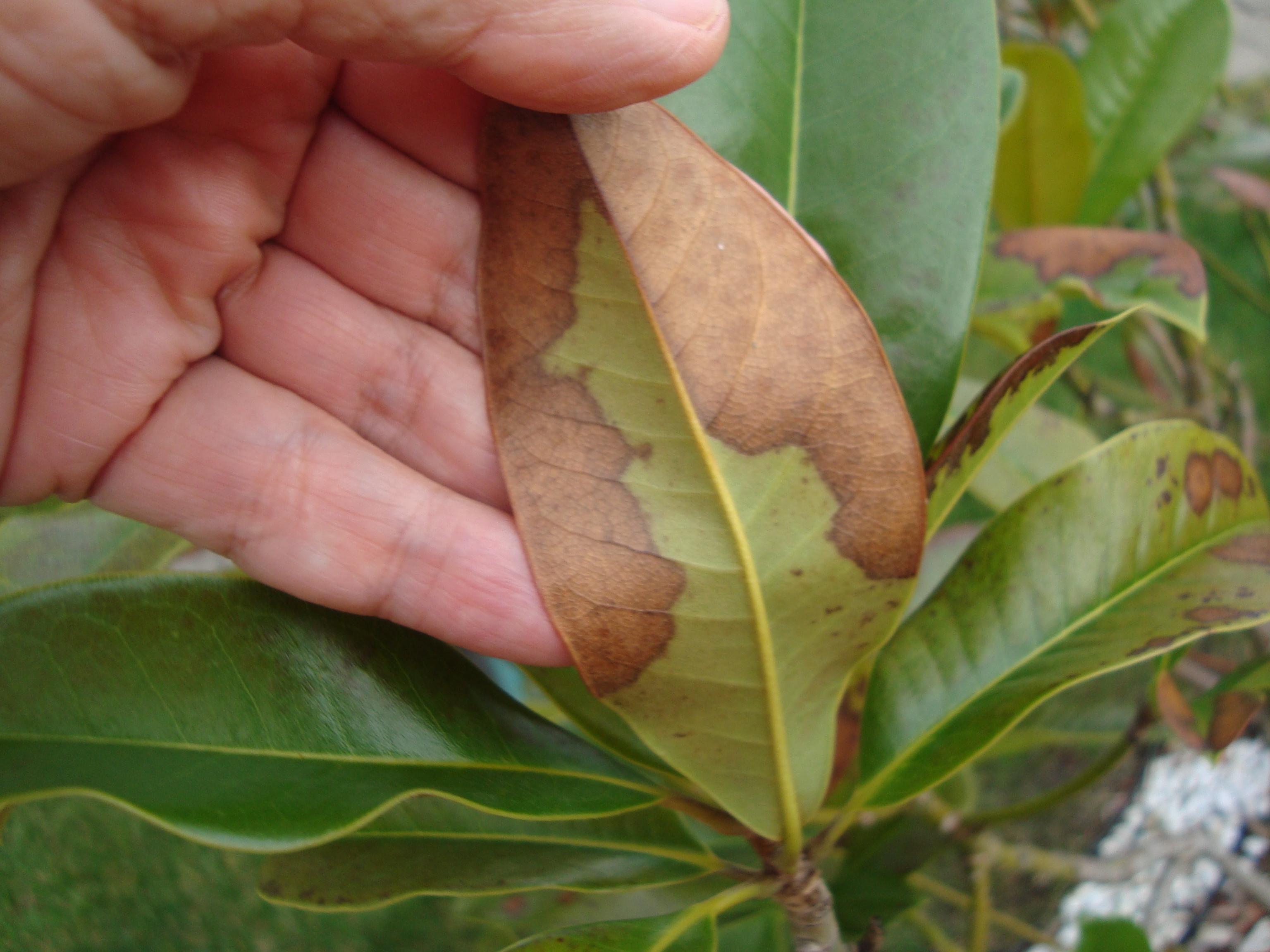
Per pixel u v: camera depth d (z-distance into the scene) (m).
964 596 0.18
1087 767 0.38
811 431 0.14
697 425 0.14
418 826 0.18
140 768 0.14
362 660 0.16
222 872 0.35
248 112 0.16
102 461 0.17
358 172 0.17
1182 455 0.18
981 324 0.25
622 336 0.14
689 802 0.16
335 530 0.16
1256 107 0.39
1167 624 0.17
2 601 0.15
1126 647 0.17
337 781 0.15
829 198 0.16
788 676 0.15
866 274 0.16
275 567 0.16
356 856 0.17
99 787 0.14
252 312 0.17
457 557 0.16
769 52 0.17
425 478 0.17
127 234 0.16
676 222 0.14
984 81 0.16
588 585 0.14
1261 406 0.47
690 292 0.14
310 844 0.14
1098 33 0.28
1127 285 0.23
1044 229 0.24
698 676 0.15
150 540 0.21
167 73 0.15
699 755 0.15
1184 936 0.30
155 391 0.17
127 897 0.34
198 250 0.16
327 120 0.16
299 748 0.15
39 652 0.15
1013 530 0.18
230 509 0.17
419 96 0.16
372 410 0.17
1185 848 0.26
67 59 0.14
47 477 0.17
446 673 0.16
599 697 0.15
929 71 0.16
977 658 0.17
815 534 0.14
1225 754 0.32
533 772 0.16
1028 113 0.27
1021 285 0.24
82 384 0.16
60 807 0.35
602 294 0.14
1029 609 0.18
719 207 0.14
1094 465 0.18
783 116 0.17
